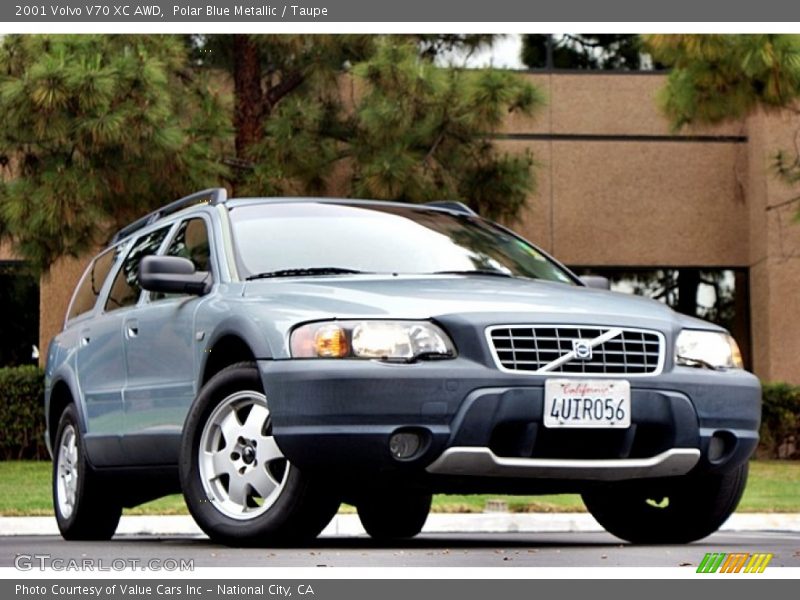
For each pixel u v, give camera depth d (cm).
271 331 1028
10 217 2530
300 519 1036
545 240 3375
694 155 3419
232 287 1132
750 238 3397
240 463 1068
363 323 1005
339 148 2870
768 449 3064
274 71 2955
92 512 1363
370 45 2739
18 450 2970
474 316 1011
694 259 3406
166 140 2436
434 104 2659
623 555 1084
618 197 3397
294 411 997
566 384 1010
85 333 1388
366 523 1468
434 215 1309
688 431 1062
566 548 1186
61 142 2456
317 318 1015
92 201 2511
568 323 1032
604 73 3403
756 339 3338
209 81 2716
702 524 1197
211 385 1081
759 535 1535
